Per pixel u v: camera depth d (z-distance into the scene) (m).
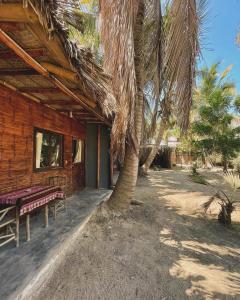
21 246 3.49
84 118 7.57
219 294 3.00
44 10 1.86
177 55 3.87
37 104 5.05
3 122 3.92
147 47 5.14
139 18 4.95
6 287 2.48
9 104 4.07
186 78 4.06
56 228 4.31
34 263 2.99
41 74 3.18
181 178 13.92
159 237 4.80
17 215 3.43
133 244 4.29
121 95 3.73
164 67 4.68
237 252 4.45
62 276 3.06
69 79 3.29
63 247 3.62
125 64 3.39
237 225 6.04
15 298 2.32
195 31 3.83
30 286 2.57
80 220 4.82
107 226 5.00
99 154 8.86
